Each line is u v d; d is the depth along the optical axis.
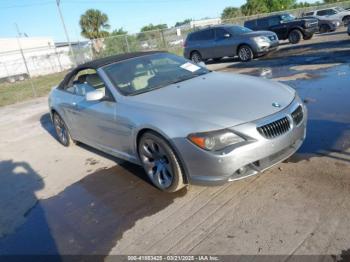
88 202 4.10
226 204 3.47
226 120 3.25
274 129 3.31
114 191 4.23
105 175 4.75
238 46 14.68
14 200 4.58
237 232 3.02
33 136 7.74
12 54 33.47
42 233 3.63
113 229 3.45
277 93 3.74
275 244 2.79
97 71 4.73
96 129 4.82
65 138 6.30
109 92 4.41
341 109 5.67
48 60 34.94
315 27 18.36
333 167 3.79
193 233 3.14
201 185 3.48
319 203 3.19
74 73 5.62
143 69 4.73
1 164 6.14
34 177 5.24
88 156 5.68
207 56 16.16
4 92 20.09
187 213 3.46
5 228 3.89
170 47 25.95
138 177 4.48
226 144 3.21
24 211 4.20
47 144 6.87
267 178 3.78
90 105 4.75
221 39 15.33
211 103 3.56
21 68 33.66
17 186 5.03
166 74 4.69
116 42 24.31
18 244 3.51
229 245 2.88
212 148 3.22
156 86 4.37
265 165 3.39
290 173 3.80
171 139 3.44
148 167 3.99
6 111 12.09
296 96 3.88
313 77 8.47
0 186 5.15
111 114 4.27
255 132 3.21
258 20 19.84
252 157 3.23
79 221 3.72
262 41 14.13
